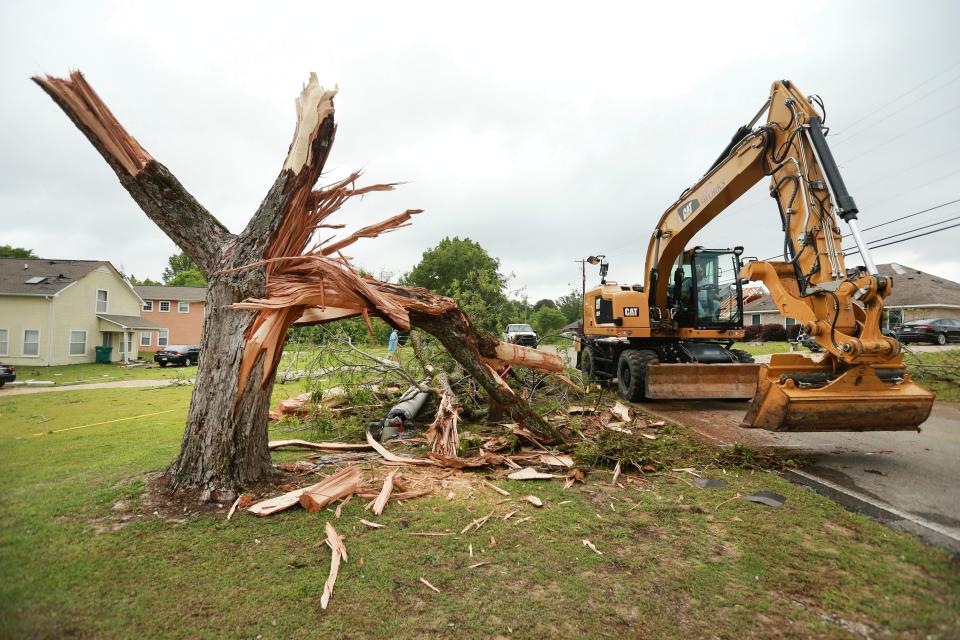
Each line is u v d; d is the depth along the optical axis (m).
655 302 10.08
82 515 3.48
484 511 3.72
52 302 24.61
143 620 2.31
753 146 6.69
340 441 6.10
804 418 4.81
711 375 8.31
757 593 2.57
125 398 11.39
